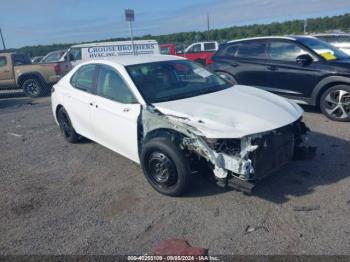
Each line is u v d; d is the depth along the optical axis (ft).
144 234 10.54
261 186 12.82
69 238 10.62
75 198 13.25
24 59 44.88
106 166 16.14
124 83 14.20
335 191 12.13
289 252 9.21
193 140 11.26
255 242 9.72
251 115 11.71
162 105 12.86
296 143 12.97
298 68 21.74
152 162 12.69
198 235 10.26
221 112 11.93
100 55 51.42
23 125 26.13
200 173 12.14
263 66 23.77
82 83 17.24
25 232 11.17
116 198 12.96
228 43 26.94
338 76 19.88
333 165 14.20
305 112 23.20
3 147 20.67
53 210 12.46
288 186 12.71
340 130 18.76
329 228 10.09
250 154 10.89
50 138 21.71
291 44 22.66
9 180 15.46
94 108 15.65
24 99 41.34
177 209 11.78
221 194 12.49
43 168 16.60
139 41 54.85
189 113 11.96
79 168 16.19
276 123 11.38
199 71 16.26
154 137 12.66
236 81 25.53
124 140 14.19
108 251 9.86
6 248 10.36
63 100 18.48
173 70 15.42
